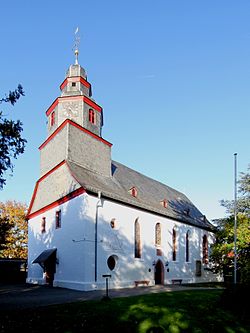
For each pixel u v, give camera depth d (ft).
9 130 48.65
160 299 60.29
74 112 108.99
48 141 115.14
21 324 42.24
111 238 99.09
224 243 120.78
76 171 101.35
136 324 44.37
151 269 115.24
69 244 96.27
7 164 49.57
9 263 149.38
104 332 41.47
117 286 97.86
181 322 46.39
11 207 190.39
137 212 112.78
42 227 113.39
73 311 48.78
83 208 93.04
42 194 117.19
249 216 106.63
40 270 112.16
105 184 108.27
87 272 89.04
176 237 135.44
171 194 163.32
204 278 150.30
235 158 103.60
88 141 110.42
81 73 114.93
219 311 53.57
